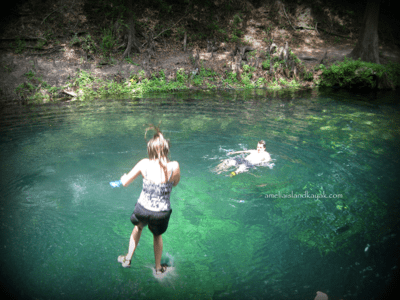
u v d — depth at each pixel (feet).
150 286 9.86
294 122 28.45
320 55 56.59
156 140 10.14
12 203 14.21
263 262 10.95
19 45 43.83
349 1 72.33
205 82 47.03
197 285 9.92
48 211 13.70
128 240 12.07
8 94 37.29
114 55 47.88
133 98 38.34
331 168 18.47
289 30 63.98
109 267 10.65
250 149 21.20
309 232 12.59
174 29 55.62
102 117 29.01
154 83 44.24
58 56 45.03
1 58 42.11
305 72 50.85
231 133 24.66
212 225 13.11
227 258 11.17
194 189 15.93
